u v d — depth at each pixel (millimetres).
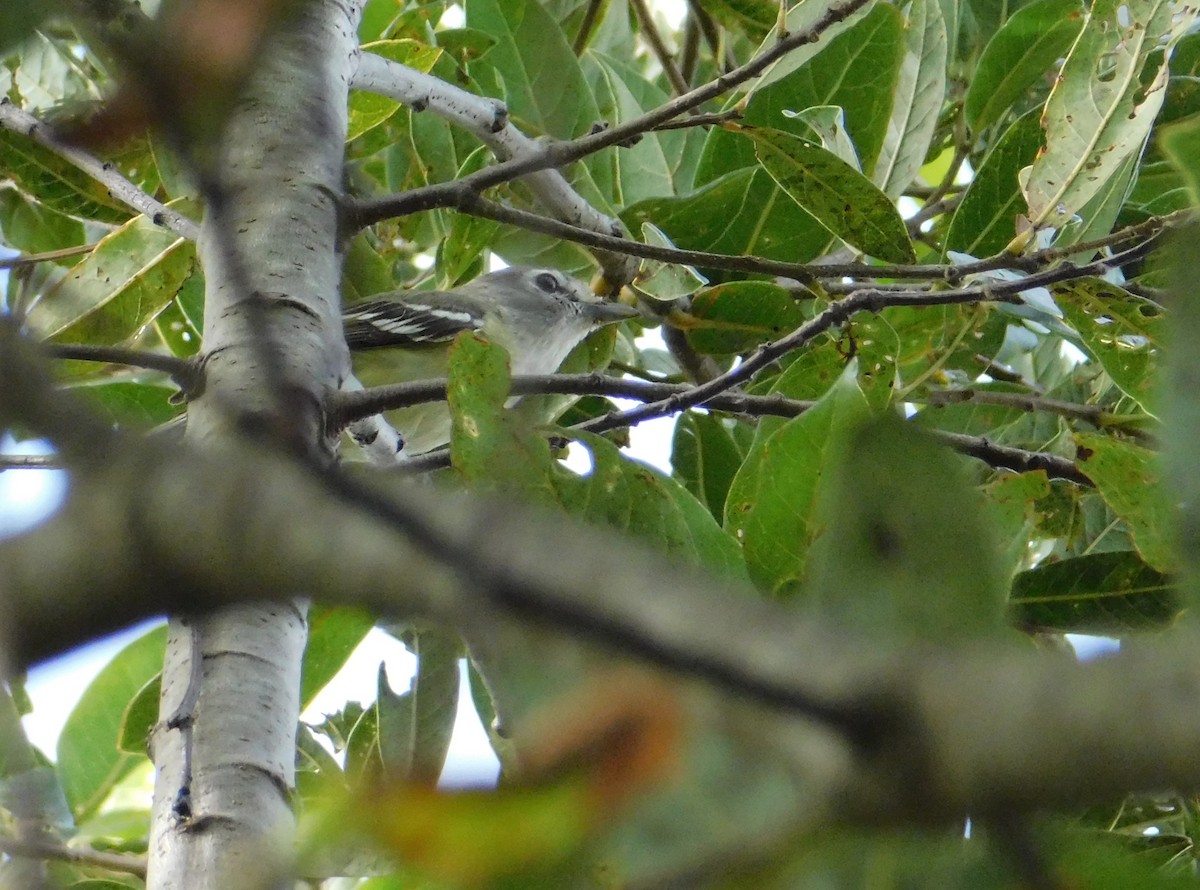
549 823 1846
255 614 4750
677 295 8164
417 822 1789
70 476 1653
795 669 1750
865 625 2410
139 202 7113
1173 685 1586
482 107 8008
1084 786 1618
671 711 1912
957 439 7156
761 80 7500
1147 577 6707
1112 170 7137
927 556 2438
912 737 1718
